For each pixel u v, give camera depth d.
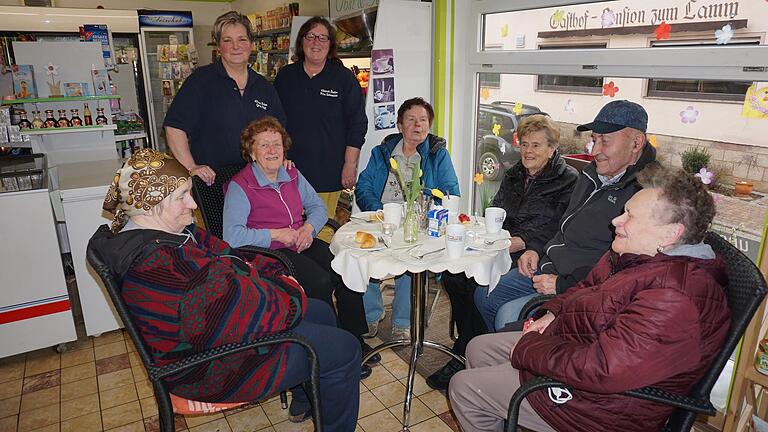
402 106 2.67
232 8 7.97
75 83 3.70
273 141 2.26
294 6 5.10
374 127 3.18
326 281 2.27
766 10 1.80
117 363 2.61
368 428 2.08
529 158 2.32
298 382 1.58
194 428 2.12
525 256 2.24
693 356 1.16
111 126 3.74
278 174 2.40
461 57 3.23
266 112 2.82
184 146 2.60
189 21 7.44
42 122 3.55
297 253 2.38
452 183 2.72
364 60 4.10
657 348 1.15
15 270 2.52
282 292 1.54
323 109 3.02
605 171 1.92
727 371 2.04
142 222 1.45
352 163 3.12
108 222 2.73
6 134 3.59
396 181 2.73
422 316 2.25
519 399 1.30
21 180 2.69
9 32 5.85
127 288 1.33
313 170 3.10
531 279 2.23
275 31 5.49
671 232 1.25
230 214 2.26
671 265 1.21
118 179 1.42
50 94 3.65
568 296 1.61
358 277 1.92
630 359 1.16
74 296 3.38
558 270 2.04
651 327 1.14
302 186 2.54
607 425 1.31
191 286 1.34
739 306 1.20
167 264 1.34
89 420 2.17
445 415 2.16
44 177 2.71
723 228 2.08
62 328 2.67
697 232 1.24
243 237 2.22
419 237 2.11
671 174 1.28
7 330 2.54
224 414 2.21
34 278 2.56
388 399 2.27
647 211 1.27
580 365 1.23
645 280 1.23
